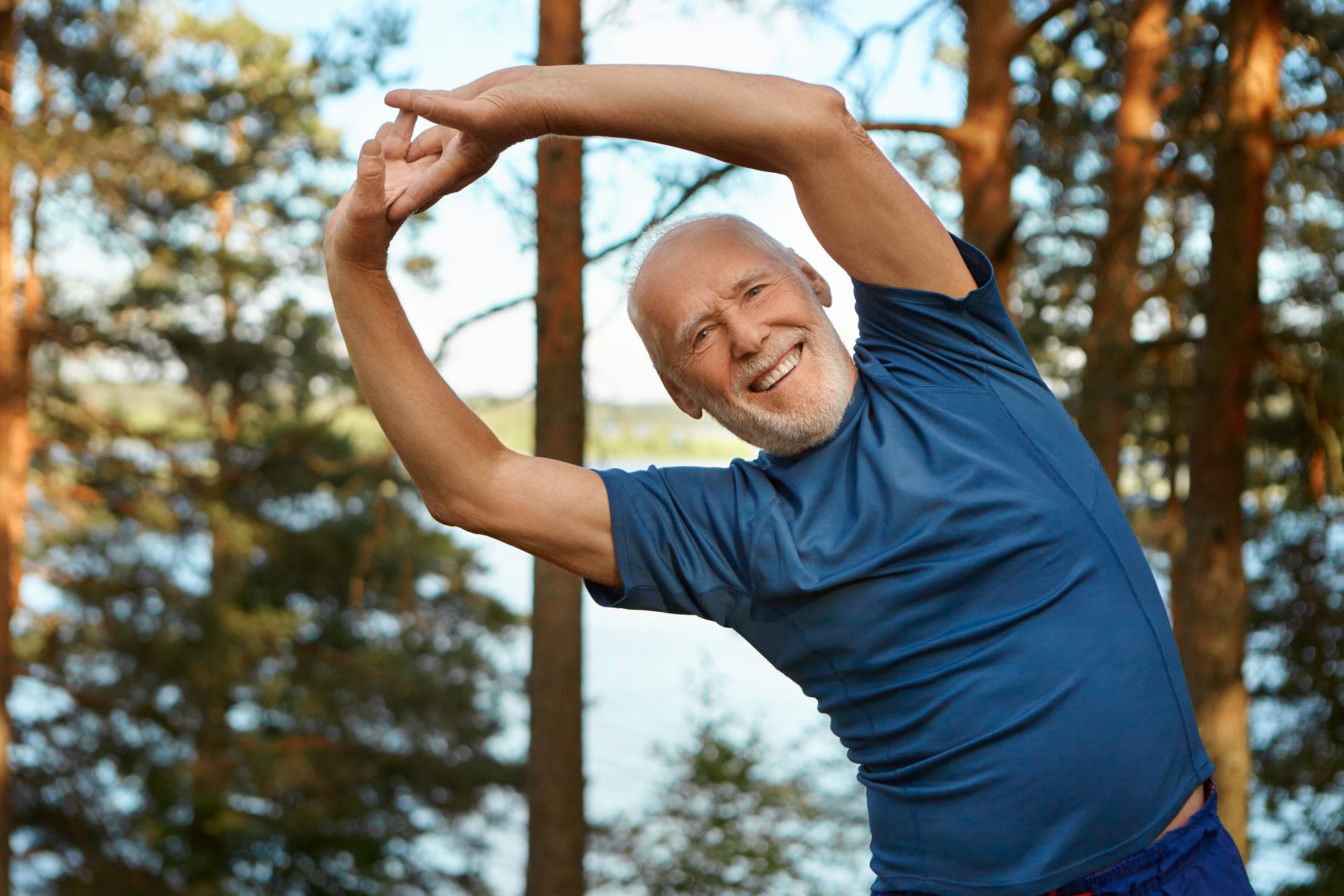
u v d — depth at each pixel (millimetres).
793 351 1483
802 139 1361
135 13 11133
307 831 15211
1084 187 11711
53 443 13172
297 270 17531
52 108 10430
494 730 17391
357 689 16281
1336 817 9828
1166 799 1401
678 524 1522
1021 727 1362
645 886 11922
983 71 7043
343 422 15258
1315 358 7480
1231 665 7375
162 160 12242
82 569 13391
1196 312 10766
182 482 13789
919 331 1502
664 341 1502
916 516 1397
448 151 1392
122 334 14094
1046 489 1423
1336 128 7141
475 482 1520
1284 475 8781
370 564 15766
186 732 13844
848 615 1426
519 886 18562
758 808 12219
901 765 1455
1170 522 12305
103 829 13766
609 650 42250
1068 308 12016
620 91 1349
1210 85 7371
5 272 11414
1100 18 8539
